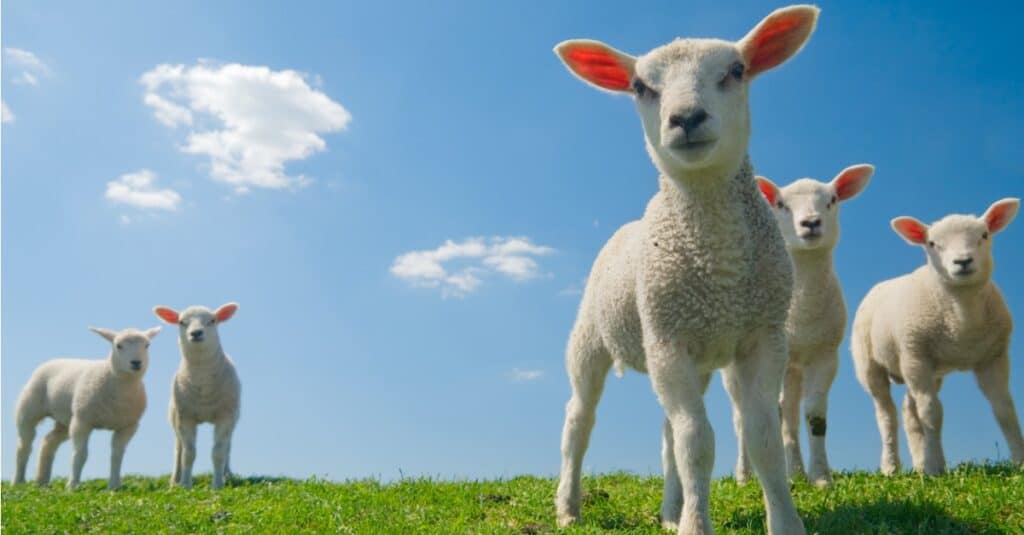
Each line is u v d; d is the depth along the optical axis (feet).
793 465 9.66
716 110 7.05
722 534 7.81
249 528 8.75
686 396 7.14
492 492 9.76
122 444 13.37
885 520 7.93
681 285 7.16
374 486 10.40
